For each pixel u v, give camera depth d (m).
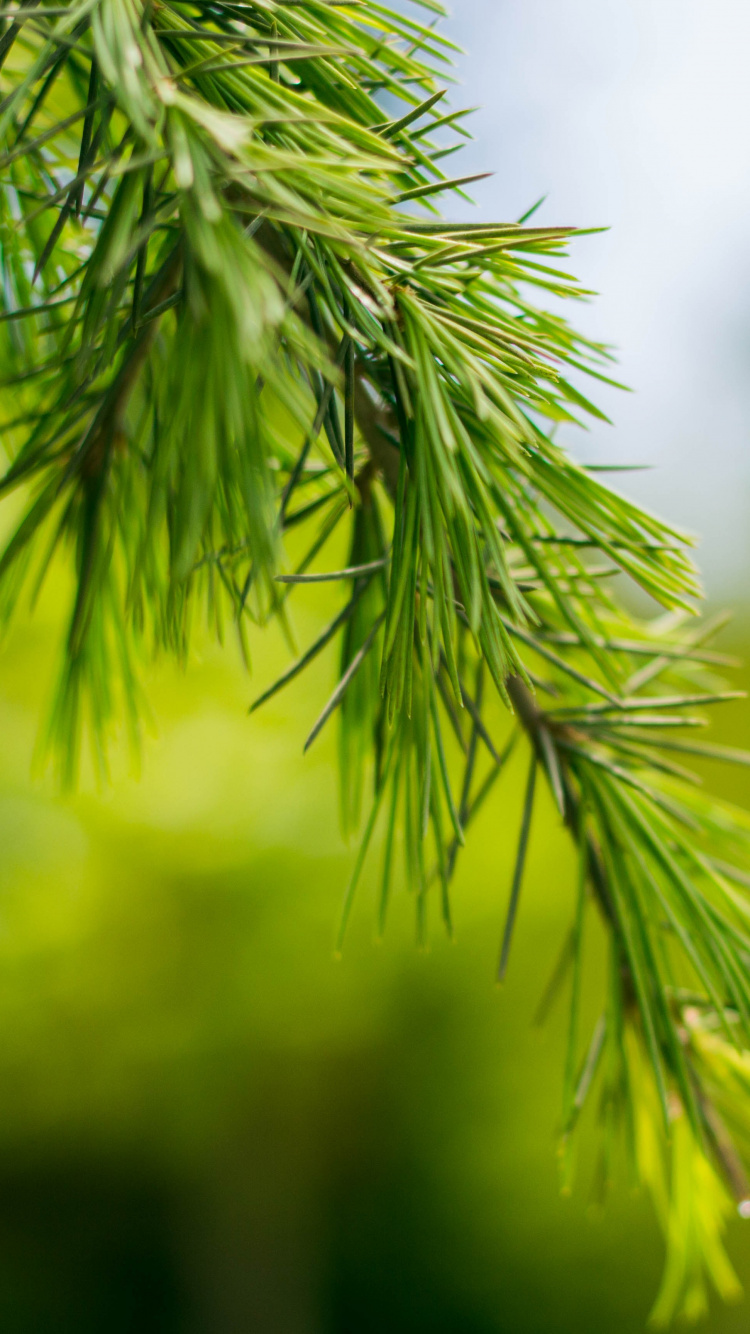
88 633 0.58
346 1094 2.92
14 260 0.57
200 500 0.50
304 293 0.53
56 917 2.00
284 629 0.57
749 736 3.09
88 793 1.78
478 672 0.56
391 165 0.50
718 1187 0.59
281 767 1.98
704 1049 0.58
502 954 0.55
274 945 2.30
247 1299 3.14
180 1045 2.44
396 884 2.23
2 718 1.51
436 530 0.52
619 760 0.58
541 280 0.53
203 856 2.09
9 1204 2.94
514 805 2.21
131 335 0.53
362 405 0.54
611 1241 2.91
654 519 0.54
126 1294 3.15
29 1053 2.34
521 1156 2.88
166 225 0.52
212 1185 3.01
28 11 0.50
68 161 0.57
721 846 0.59
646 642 0.59
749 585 3.57
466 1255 3.14
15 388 0.57
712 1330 2.65
